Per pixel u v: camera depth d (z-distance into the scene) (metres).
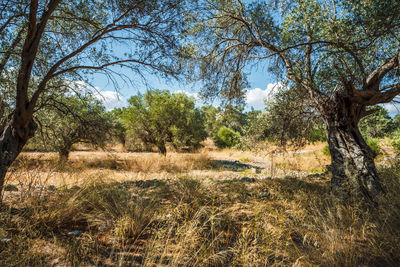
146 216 2.87
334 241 2.20
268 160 13.79
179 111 15.83
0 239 2.15
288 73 4.41
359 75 3.56
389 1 3.07
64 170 4.98
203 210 2.87
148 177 6.90
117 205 3.05
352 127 4.13
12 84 3.79
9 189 3.77
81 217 2.96
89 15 4.31
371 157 3.85
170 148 20.67
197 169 10.02
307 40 3.78
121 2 3.78
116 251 2.23
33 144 6.44
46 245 2.24
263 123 5.89
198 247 2.28
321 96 4.02
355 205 3.05
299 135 4.91
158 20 3.93
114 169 9.55
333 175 4.07
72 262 1.98
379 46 3.63
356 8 3.25
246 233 2.36
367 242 2.29
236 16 5.03
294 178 5.16
